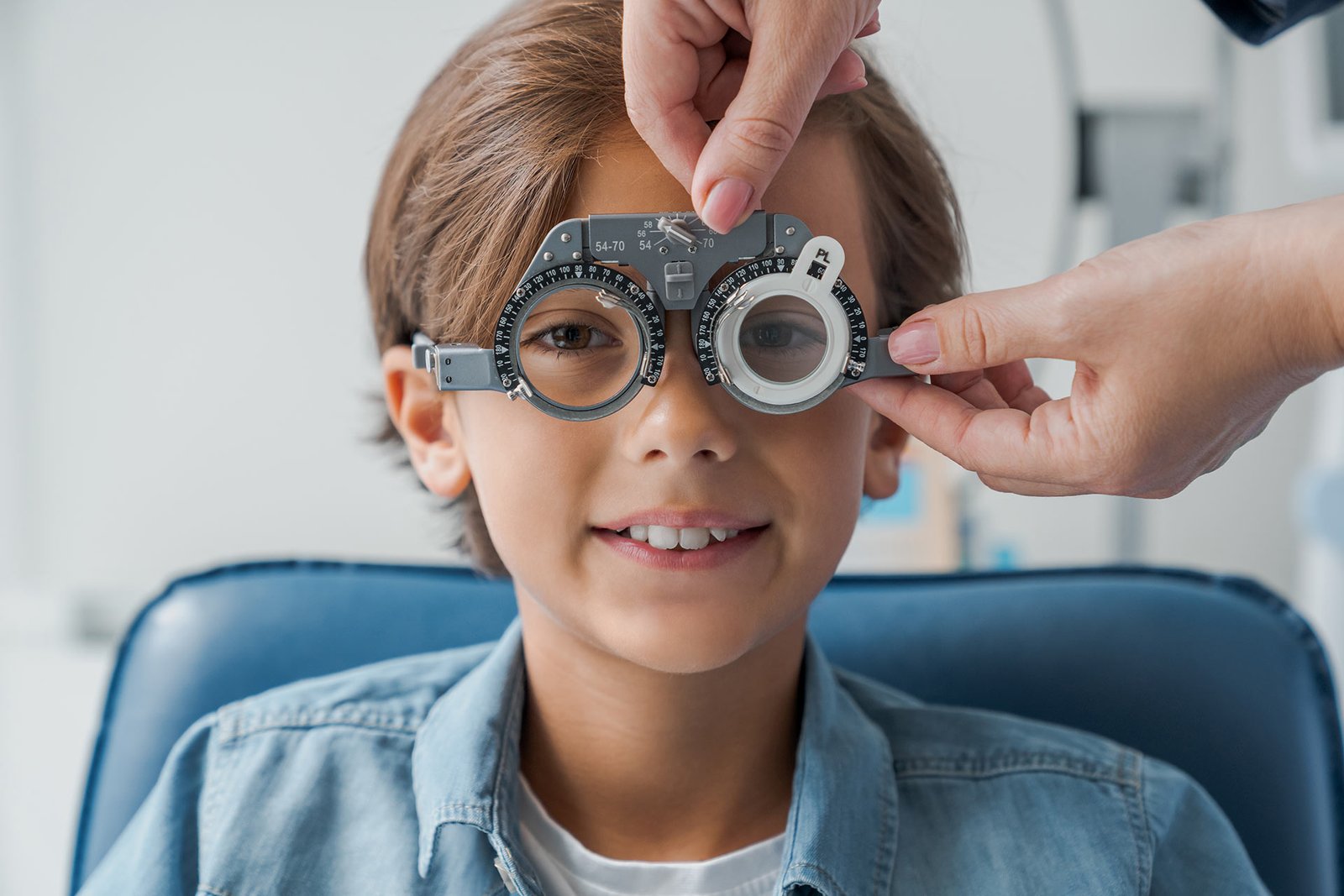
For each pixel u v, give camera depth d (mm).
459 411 745
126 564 2076
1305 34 1856
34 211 2006
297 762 808
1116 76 2176
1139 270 594
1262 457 2271
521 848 747
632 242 627
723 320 621
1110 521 2176
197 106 1995
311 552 2068
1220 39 2146
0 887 1769
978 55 1312
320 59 2000
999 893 749
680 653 659
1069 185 1316
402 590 978
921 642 939
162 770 877
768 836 774
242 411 2051
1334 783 896
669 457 632
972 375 730
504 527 690
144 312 2031
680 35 603
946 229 866
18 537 2049
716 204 594
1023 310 618
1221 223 600
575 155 669
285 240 2021
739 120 589
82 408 2047
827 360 634
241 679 939
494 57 758
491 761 752
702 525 648
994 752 813
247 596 966
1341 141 1842
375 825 779
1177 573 961
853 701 865
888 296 806
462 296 719
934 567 1653
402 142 846
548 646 754
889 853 764
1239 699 902
